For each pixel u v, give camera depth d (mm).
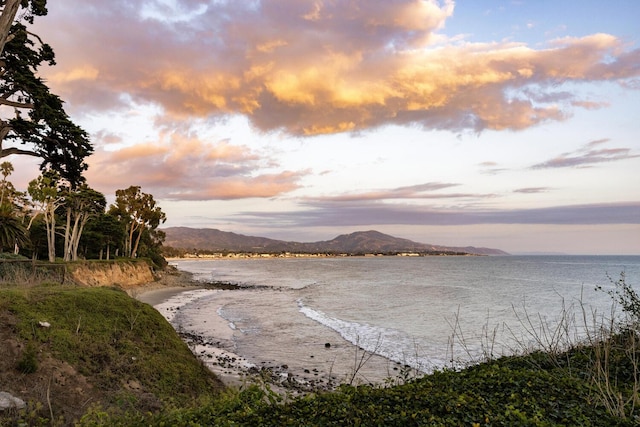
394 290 57062
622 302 10125
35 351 12273
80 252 65875
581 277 78812
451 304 40812
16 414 8914
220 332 28438
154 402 11883
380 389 8117
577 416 6379
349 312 37188
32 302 15367
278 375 18109
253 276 103000
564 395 7324
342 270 126938
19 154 18844
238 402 8062
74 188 20984
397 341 24609
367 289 59781
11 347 12133
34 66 18969
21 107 18016
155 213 84250
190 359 16250
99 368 13070
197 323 31984
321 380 17406
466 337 24859
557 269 111688
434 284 65938
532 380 8062
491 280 73625
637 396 7152
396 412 6574
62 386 11273
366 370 18766
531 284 63438
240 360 20891
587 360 9609
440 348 22359
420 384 8430
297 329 29297
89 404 10742
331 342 24859
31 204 57656
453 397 6992
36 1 18328
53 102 18734
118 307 17406
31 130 18062
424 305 40531
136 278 64375
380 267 142875
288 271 128375
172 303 44719
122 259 69125
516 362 10492
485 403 6812
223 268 159125
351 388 8211
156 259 97875
